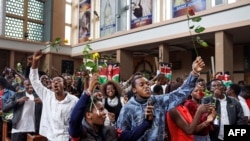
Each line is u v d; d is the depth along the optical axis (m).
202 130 3.36
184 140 3.14
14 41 20.64
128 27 19.50
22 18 22.77
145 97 2.99
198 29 3.04
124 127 2.97
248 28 12.09
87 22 23.27
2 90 6.64
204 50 17.16
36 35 23.73
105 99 5.05
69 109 4.00
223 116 4.57
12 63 20.59
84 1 23.73
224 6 12.27
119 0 20.17
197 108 3.34
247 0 11.49
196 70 2.99
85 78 2.78
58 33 24.22
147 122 2.81
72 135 2.54
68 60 22.36
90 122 2.63
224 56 12.45
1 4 21.53
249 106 5.52
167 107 3.06
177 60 18.70
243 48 15.61
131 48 17.72
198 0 15.09
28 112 5.28
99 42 19.17
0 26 21.41
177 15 16.14
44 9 24.23
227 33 12.76
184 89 3.03
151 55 20.30
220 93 4.66
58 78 4.11
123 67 17.89
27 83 5.34
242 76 15.55
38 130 5.31
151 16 17.98
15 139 5.22
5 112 5.36
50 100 4.16
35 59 4.14
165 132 3.19
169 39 14.80
